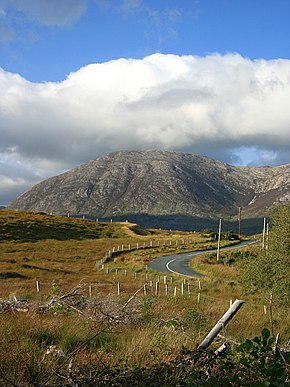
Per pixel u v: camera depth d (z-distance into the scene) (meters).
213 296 27.14
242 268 22.72
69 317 10.17
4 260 53.00
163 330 8.85
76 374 5.26
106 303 11.59
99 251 70.56
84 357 6.33
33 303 12.23
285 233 20.34
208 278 38.88
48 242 78.69
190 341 7.59
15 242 76.38
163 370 5.19
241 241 91.19
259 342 4.97
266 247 21.48
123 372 5.16
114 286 27.55
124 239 89.06
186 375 4.93
